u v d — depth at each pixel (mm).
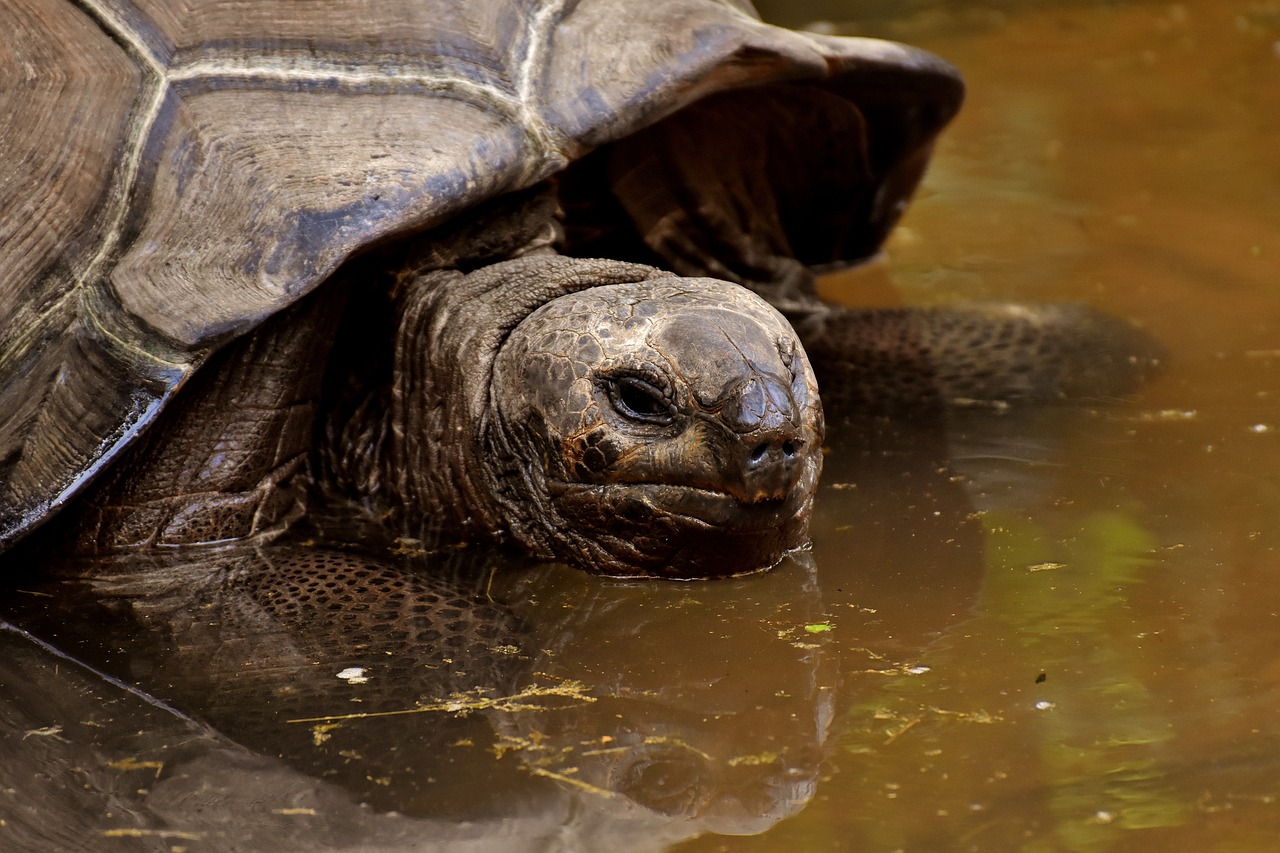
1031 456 14008
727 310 11938
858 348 17000
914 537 12516
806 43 15227
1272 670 9672
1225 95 29578
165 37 12758
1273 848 7699
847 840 8070
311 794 8750
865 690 9852
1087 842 7871
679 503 11594
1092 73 32562
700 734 9367
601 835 8258
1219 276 18938
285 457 13242
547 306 12641
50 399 11781
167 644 10922
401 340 13422
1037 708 9406
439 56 13086
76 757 9289
